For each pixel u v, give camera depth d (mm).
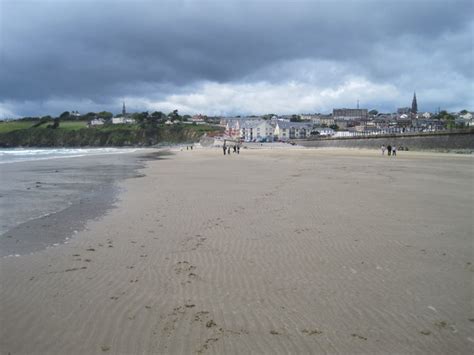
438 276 6598
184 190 17953
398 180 21500
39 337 4707
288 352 4320
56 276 6762
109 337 4684
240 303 5609
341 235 9312
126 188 19125
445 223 10516
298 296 5832
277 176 24609
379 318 5109
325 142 120000
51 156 62781
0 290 6148
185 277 6664
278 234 9461
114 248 8461
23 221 11305
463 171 27562
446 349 4367
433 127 130375
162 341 4578
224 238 9133
